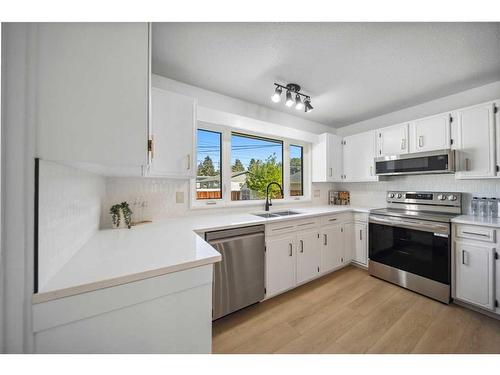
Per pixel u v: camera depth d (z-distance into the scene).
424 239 2.07
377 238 2.48
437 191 2.43
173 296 0.85
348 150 3.19
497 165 1.86
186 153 1.71
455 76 1.97
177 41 1.49
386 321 1.67
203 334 0.93
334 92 2.30
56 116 0.66
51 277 0.72
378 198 3.05
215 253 0.99
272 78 2.00
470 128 2.00
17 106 0.60
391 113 2.93
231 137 2.52
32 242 0.62
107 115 0.74
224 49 1.58
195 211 2.18
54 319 0.64
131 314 0.77
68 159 0.67
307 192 3.28
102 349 0.72
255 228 1.88
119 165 0.83
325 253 2.51
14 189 0.60
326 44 1.52
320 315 1.76
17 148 0.60
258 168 2.77
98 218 1.50
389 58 1.69
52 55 0.66
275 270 2.02
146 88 0.82
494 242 1.68
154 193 1.92
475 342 1.43
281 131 2.80
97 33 0.73
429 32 1.39
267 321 1.69
